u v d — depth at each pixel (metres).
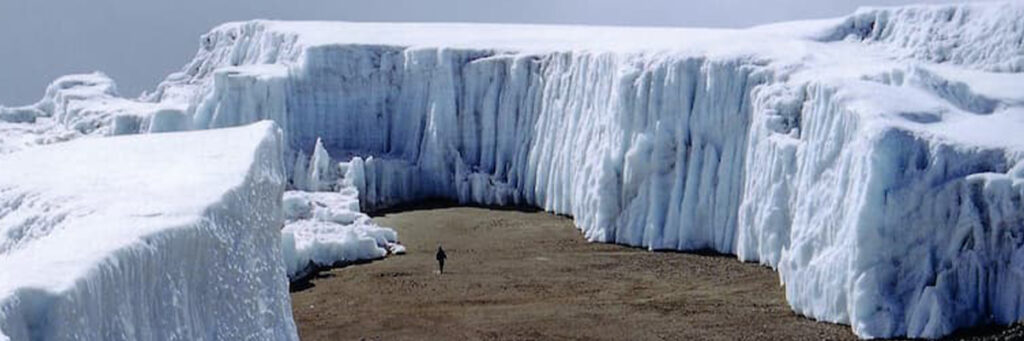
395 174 59.41
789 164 38.53
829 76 39.16
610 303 35.56
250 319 20.81
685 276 39.19
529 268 41.38
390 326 33.06
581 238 47.56
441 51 61.16
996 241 29.12
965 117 35.06
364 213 55.16
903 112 34.28
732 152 43.28
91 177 21.98
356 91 63.31
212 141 25.86
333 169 56.69
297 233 44.38
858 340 29.92
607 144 47.59
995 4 46.50
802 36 51.28
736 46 46.66
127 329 15.13
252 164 22.89
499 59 59.81
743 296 35.91
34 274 13.86
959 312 29.30
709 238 43.69
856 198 31.91
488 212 55.38
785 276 36.19
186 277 17.62
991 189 29.12
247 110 59.44
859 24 51.69
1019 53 43.47
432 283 39.00
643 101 46.38
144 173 22.23
